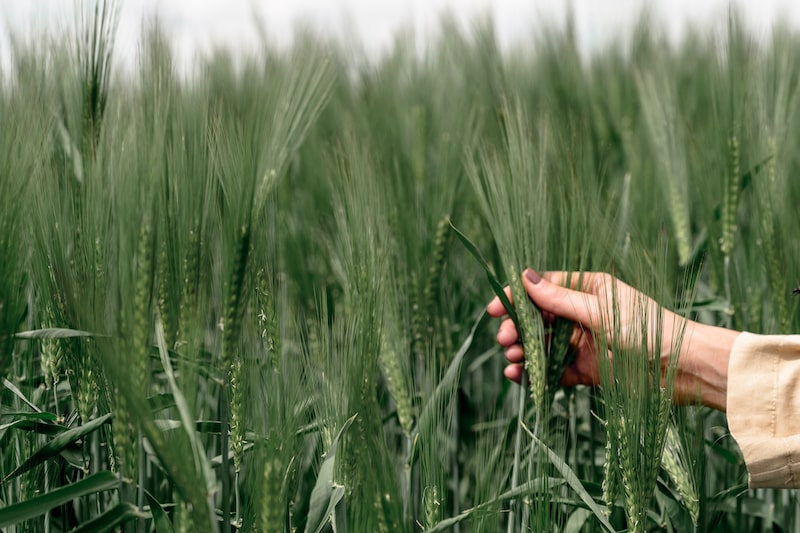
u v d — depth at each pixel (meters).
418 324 3.18
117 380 1.75
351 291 2.35
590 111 5.48
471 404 3.87
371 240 2.31
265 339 2.16
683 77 6.19
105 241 2.01
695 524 2.33
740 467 3.19
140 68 2.15
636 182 4.01
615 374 2.13
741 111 3.43
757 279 3.34
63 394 2.84
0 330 1.89
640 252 2.45
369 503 2.01
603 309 2.30
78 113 2.66
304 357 2.28
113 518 1.84
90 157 2.23
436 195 3.32
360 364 2.10
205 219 2.07
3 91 2.28
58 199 2.16
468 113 4.12
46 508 1.83
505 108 2.69
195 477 1.78
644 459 2.10
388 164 3.69
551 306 2.38
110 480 1.90
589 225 2.59
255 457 1.98
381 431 2.08
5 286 1.91
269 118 2.27
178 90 2.12
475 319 3.96
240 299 2.04
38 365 3.08
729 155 3.36
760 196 3.27
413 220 3.25
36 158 2.20
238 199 2.05
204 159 2.07
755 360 2.24
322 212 4.09
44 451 2.02
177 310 2.05
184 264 2.03
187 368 1.90
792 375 2.21
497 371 4.11
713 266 3.56
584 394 3.36
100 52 2.63
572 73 5.74
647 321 2.20
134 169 1.95
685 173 3.69
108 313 1.89
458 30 5.37
